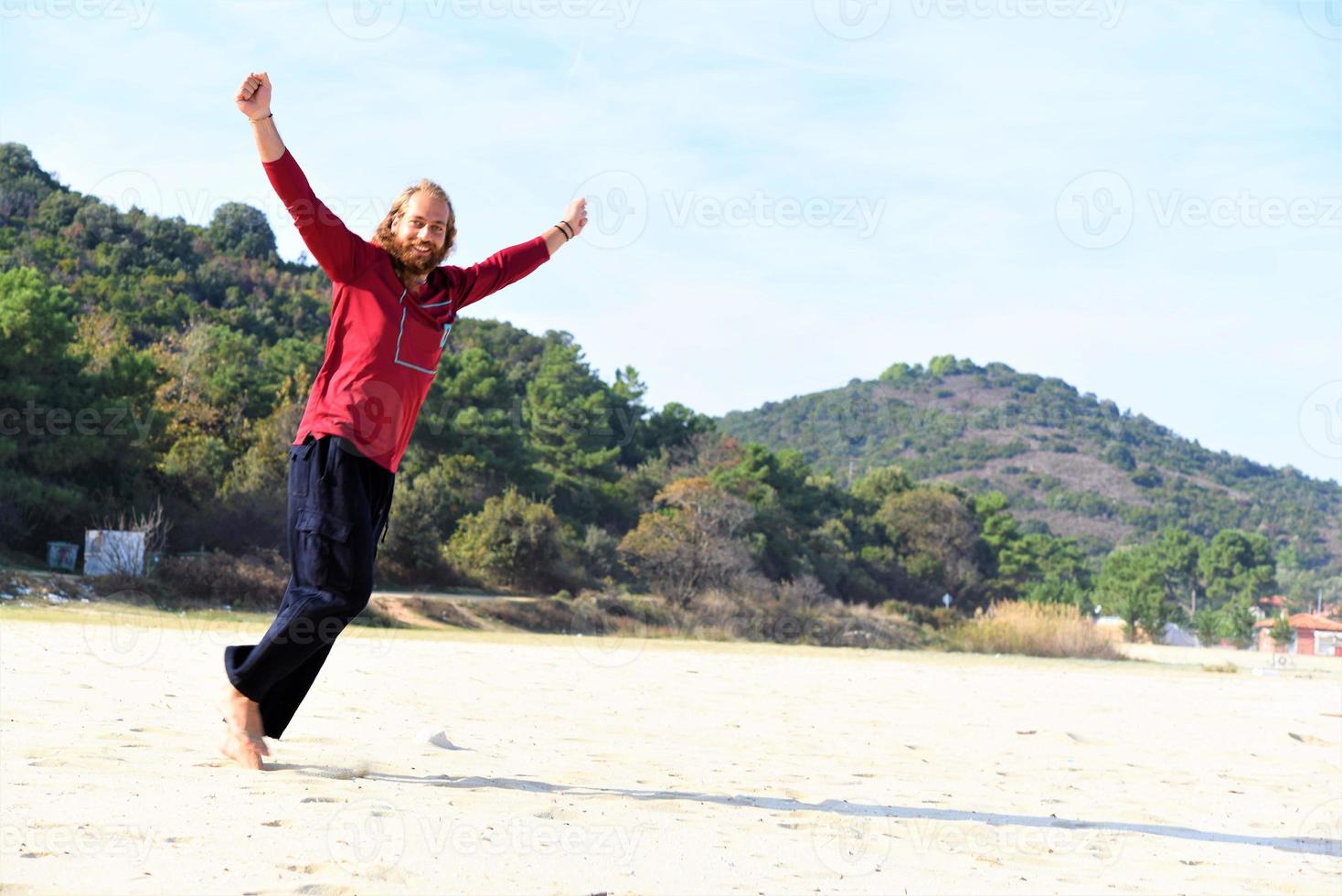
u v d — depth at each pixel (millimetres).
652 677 12953
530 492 50062
